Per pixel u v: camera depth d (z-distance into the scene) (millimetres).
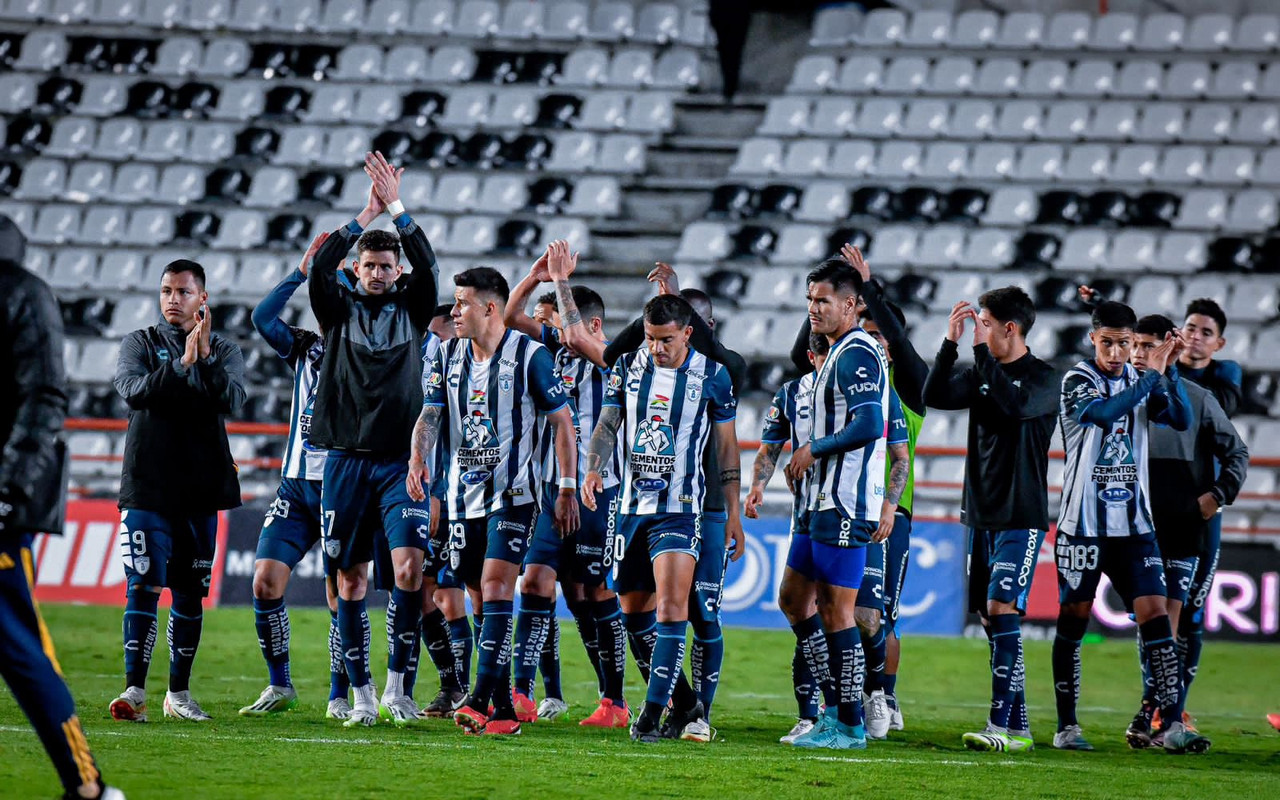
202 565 24047
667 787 17859
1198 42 73312
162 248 68312
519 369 23094
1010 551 24344
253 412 58781
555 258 25391
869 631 24859
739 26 73000
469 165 70875
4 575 13883
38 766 17562
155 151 73250
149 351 23859
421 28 78188
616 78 75000
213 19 79500
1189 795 19062
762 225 65625
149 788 16422
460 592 25812
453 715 25125
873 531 22938
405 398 23250
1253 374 57938
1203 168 67562
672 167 71812
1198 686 37719
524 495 23172
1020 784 19453
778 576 46812
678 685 23531
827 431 22703
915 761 21531
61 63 77250
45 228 69688
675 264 65250
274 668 25406
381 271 23156
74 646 38062
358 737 21688
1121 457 25172
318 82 76312
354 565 23578
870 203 66500
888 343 26125
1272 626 44500
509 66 75125
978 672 38969
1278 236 63406
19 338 14148
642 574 23516
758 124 73375
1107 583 45281
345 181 70938
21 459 13922
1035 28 75125
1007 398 23938
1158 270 63312
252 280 66875
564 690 33438
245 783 17000
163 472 23391
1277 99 70125
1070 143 69438
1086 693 36375
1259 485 55500
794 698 33562
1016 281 62656
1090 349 59438
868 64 73812
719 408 23297
